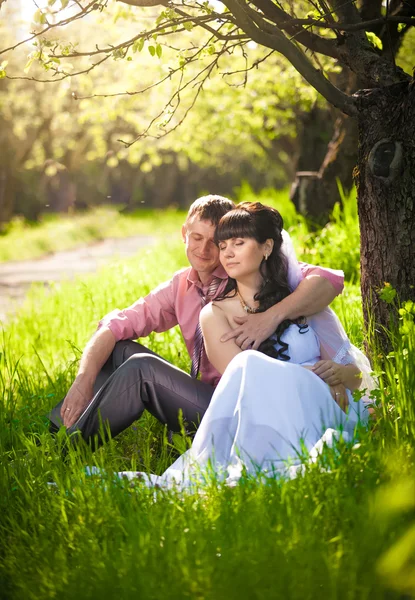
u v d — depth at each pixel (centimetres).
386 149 449
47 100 3500
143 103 2009
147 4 441
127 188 6850
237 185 6875
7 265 2188
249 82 1571
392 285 455
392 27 605
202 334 420
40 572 283
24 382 557
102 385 423
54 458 381
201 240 433
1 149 3766
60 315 900
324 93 460
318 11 460
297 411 363
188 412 406
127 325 450
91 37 1667
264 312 401
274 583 256
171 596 256
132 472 372
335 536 286
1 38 2769
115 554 286
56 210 5853
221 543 281
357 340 558
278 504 301
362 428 349
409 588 207
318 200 1175
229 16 446
